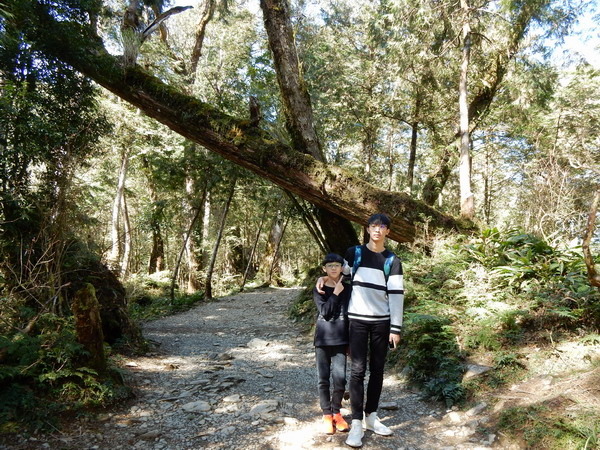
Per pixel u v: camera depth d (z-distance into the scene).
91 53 7.14
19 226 5.35
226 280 21.30
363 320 3.17
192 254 19.39
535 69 9.48
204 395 4.24
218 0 16.23
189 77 16.83
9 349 3.59
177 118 8.02
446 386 3.97
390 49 10.66
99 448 3.04
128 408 3.87
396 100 12.95
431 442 3.21
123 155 17.47
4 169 5.38
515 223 10.67
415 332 4.95
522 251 5.95
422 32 9.91
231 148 7.84
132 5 8.77
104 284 6.12
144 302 13.40
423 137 18.80
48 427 3.26
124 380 4.55
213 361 5.89
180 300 14.05
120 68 7.83
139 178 24.61
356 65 14.59
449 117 12.38
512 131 13.71
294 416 3.71
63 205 5.30
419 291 5.72
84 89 7.11
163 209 17.75
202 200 14.69
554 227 7.39
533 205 7.75
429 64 10.62
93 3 6.98
